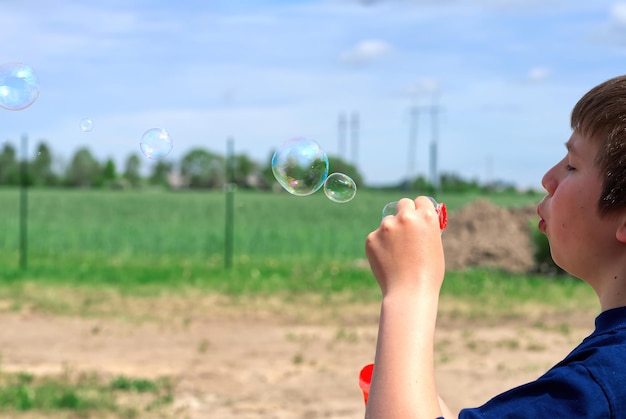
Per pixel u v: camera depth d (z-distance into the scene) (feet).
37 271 45.73
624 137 3.59
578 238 3.76
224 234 76.69
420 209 3.83
